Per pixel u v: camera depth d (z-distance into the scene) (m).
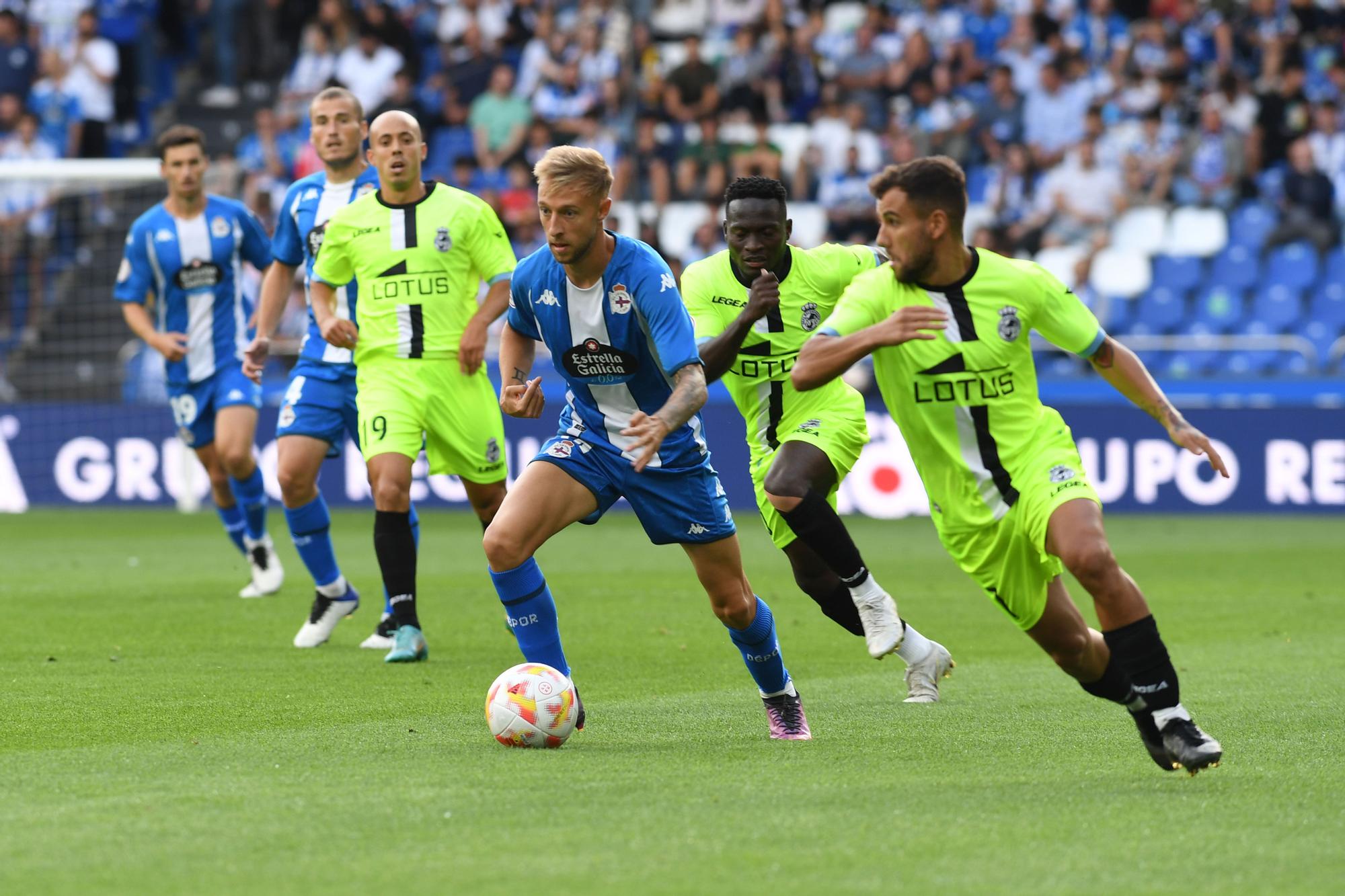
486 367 27.75
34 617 32.09
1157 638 16.09
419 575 40.91
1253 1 73.75
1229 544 49.62
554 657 19.75
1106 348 17.16
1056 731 19.92
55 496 62.78
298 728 19.86
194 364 36.03
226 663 25.94
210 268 35.75
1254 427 58.09
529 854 13.36
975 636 30.17
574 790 15.93
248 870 12.86
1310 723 20.44
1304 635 30.12
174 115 78.44
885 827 14.32
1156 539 51.12
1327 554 46.47
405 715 20.91
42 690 23.02
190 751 18.14
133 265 36.06
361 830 14.17
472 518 60.00
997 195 68.00
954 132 69.81
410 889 12.31
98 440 62.59
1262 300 66.25
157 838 13.88
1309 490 57.81
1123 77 71.25
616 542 51.66
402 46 76.06
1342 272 66.12
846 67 72.38
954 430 17.08
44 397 65.19
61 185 65.44
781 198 22.94
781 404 23.59
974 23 74.81
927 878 12.66
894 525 56.72
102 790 15.90
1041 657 27.52
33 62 75.00
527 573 19.38
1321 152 69.50
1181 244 67.12
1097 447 58.88
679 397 17.47
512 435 60.31
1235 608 34.44
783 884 12.48
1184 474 58.50
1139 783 16.39
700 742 19.00
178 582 39.03
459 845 13.65
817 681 24.77
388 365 27.30
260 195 68.25
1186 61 71.25
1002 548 17.06
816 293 23.47
